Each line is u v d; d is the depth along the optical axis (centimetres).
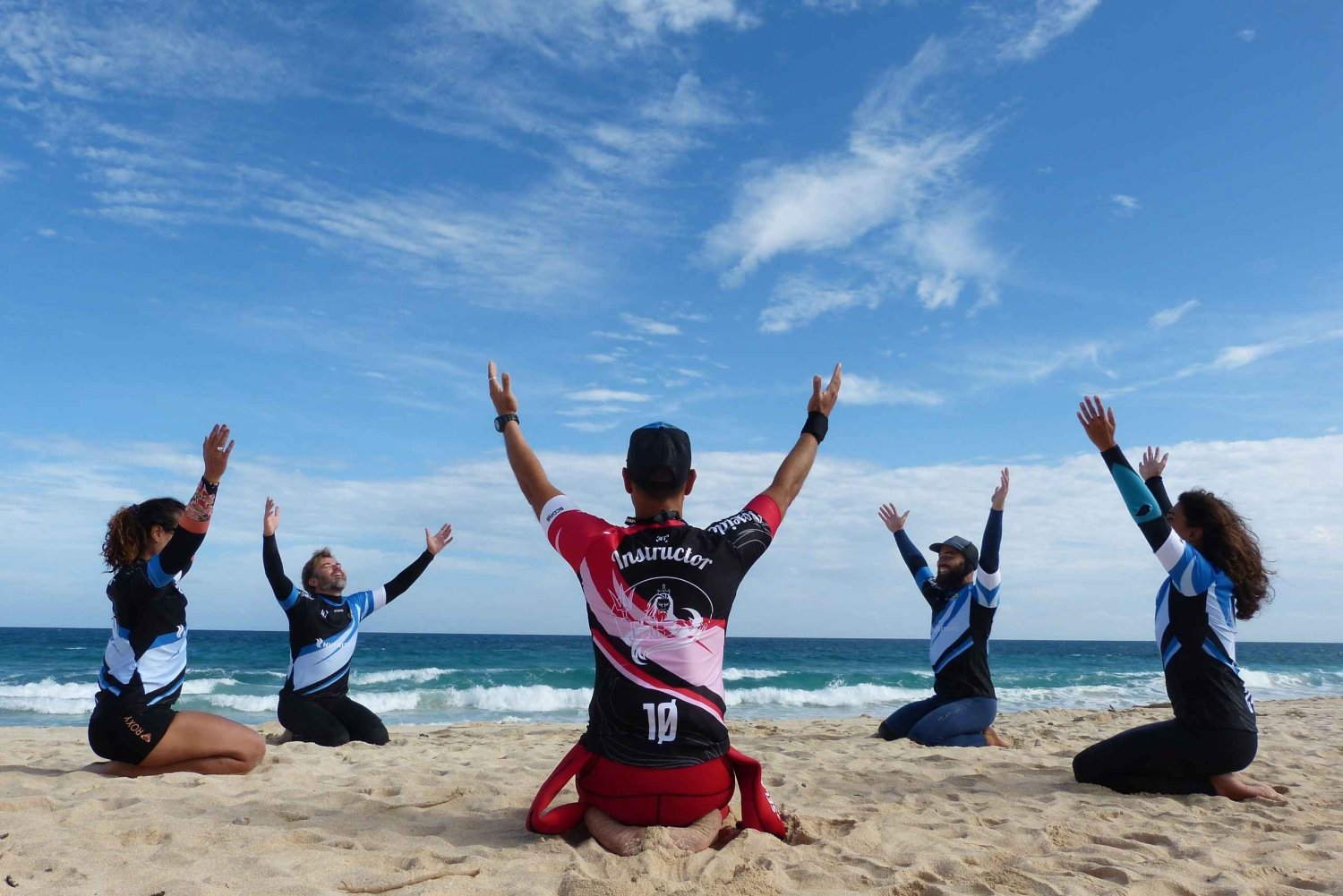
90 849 308
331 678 679
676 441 299
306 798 390
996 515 691
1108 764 473
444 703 1958
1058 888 290
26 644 4797
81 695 2094
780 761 574
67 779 430
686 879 272
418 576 733
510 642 7450
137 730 437
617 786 294
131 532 445
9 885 264
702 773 293
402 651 4509
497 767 518
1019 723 1040
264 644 4934
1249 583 451
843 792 467
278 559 663
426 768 507
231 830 329
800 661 4306
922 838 355
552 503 311
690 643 289
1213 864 330
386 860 294
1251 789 452
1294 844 359
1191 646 451
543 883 267
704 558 292
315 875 277
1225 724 443
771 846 314
